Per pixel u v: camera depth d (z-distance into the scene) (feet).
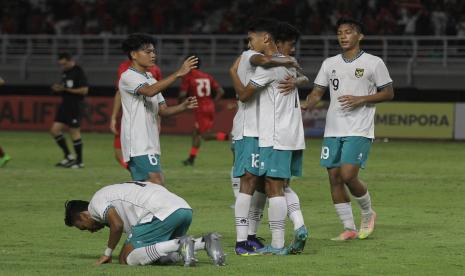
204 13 323.37
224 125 272.72
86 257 85.51
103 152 217.77
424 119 264.11
